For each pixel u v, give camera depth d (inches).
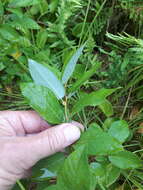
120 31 11.1
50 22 10.1
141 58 9.0
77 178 4.5
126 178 7.9
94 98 5.4
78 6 9.7
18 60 9.5
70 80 9.2
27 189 7.4
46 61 9.6
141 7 9.9
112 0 10.6
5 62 9.5
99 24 10.4
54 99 5.4
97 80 10.2
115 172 7.1
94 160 8.6
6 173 6.1
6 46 9.3
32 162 6.0
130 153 7.0
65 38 9.8
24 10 10.7
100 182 6.8
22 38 9.4
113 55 9.7
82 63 9.8
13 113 7.1
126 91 9.7
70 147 6.7
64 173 4.5
